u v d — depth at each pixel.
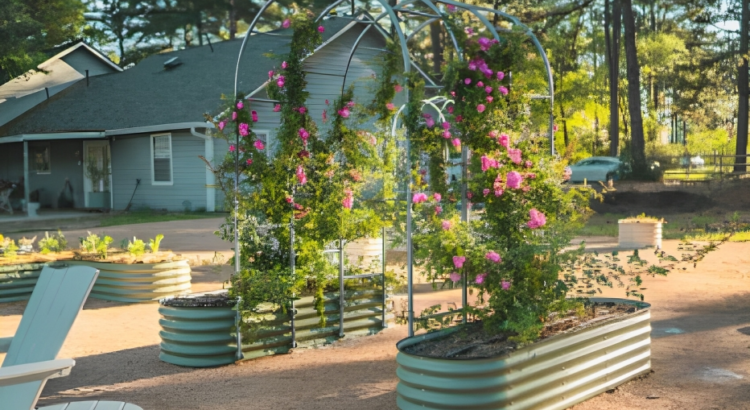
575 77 45.38
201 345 6.15
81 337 7.34
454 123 5.52
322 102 21.83
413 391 4.46
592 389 5.07
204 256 13.16
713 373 5.71
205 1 40.72
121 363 6.32
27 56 28.70
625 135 49.84
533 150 5.52
